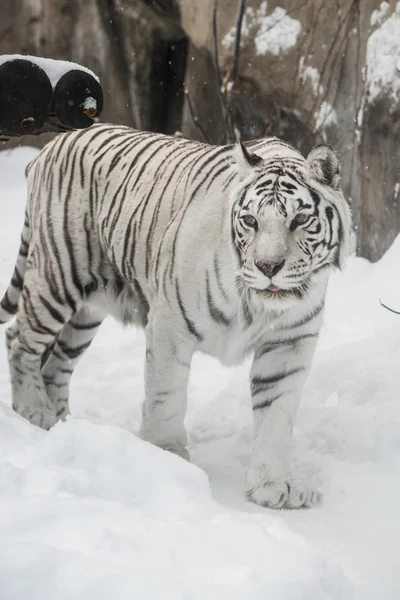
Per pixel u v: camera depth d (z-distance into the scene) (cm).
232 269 548
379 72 1049
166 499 441
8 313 750
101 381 837
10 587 339
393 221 1027
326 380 716
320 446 629
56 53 1426
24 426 511
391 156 1024
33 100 535
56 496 420
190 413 750
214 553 376
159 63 1409
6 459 470
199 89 1362
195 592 344
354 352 745
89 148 664
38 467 452
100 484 448
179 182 596
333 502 556
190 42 1377
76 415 735
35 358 681
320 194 536
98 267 661
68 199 661
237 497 566
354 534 494
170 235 579
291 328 567
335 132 1158
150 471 457
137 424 714
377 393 669
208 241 557
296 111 1212
